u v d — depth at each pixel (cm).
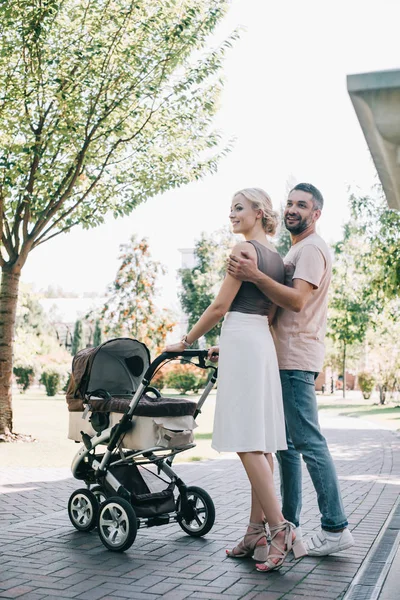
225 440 420
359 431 1789
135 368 544
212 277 4703
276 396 436
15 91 1059
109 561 455
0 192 1120
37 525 567
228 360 427
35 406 2495
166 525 570
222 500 691
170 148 1225
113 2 1096
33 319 6606
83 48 1088
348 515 609
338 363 4541
